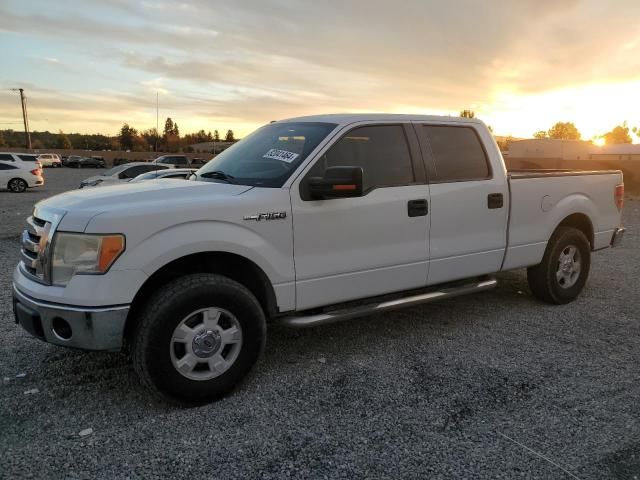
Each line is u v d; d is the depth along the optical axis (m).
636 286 6.54
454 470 2.71
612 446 2.94
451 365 4.05
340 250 3.90
